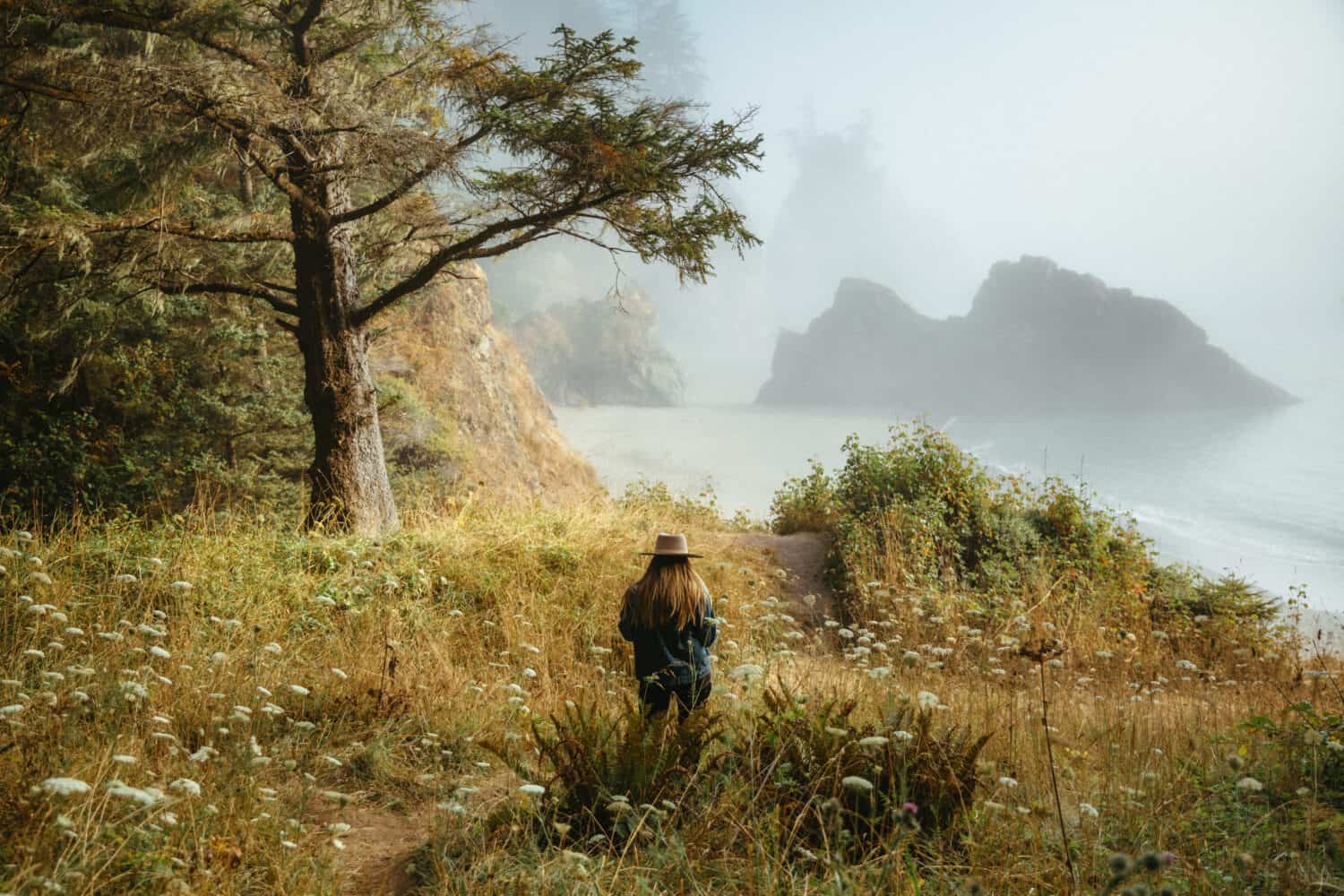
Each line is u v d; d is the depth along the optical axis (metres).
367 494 11.84
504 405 29.30
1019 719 5.38
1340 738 4.47
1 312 11.33
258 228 12.03
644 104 10.39
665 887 3.33
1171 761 4.69
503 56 10.27
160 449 14.78
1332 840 3.36
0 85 9.68
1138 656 9.98
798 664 7.16
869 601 11.05
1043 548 13.73
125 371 14.87
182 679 5.26
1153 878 3.17
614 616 8.88
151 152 10.63
